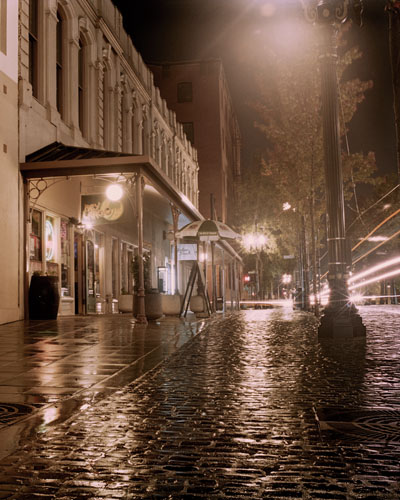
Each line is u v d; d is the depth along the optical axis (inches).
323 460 145.0
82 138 824.9
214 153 2224.4
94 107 888.3
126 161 580.7
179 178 1660.9
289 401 217.9
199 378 272.2
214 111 2233.0
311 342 427.2
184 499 119.7
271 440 164.6
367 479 130.4
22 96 619.8
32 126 653.3
